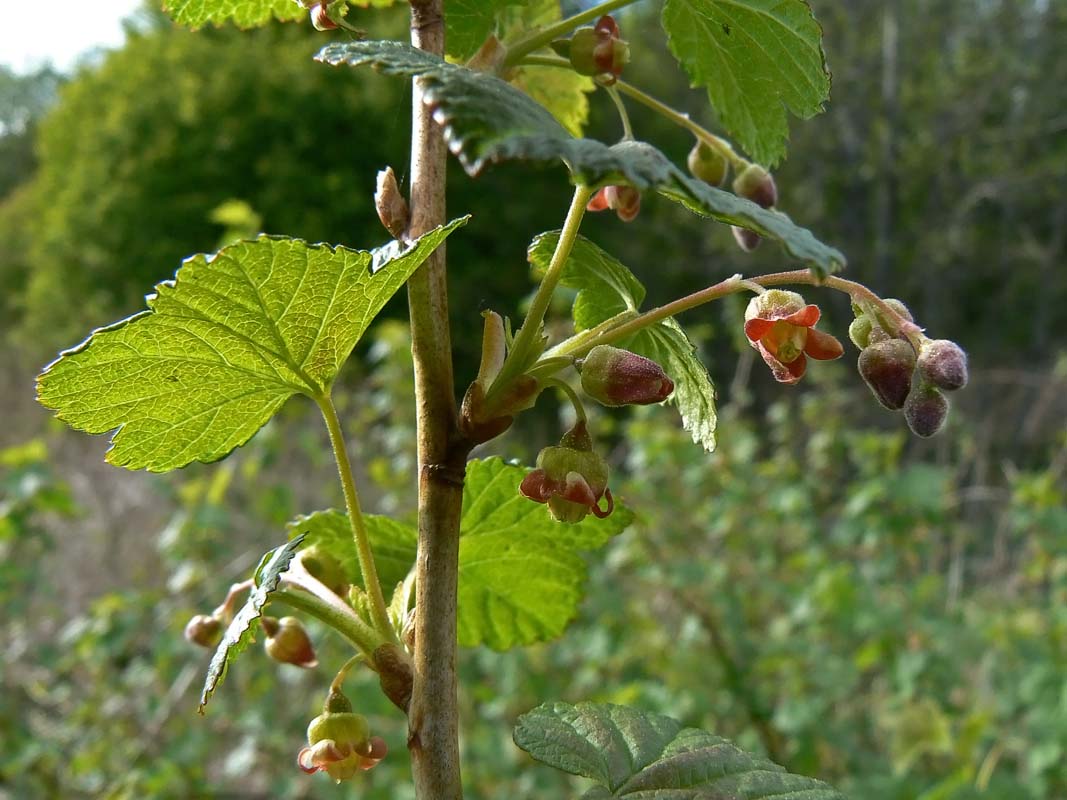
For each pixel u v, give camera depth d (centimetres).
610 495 117
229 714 530
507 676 508
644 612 554
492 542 170
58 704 571
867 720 545
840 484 758
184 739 491
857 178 1848
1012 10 1892
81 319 1945
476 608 184
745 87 155
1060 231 1811
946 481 571
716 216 111
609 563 537
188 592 569
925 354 117
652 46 1856
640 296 159
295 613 298
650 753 124
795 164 1873
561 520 117
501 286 1652
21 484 531
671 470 624
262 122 1684
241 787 552
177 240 1758
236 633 113
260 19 174
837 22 1862
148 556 754
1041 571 571
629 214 160
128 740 525
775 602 623
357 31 124
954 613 520
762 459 955
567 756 121
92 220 1769
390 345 688
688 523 607
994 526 782
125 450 131
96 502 794
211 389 125
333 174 1641
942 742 438
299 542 121
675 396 157
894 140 1819
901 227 1847
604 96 1648
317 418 852
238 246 103
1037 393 1191
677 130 1792
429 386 114
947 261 1756
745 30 148
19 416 1345
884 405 119
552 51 138
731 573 599
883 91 1852
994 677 486
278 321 114
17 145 3192
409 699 114
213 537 559
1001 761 461
